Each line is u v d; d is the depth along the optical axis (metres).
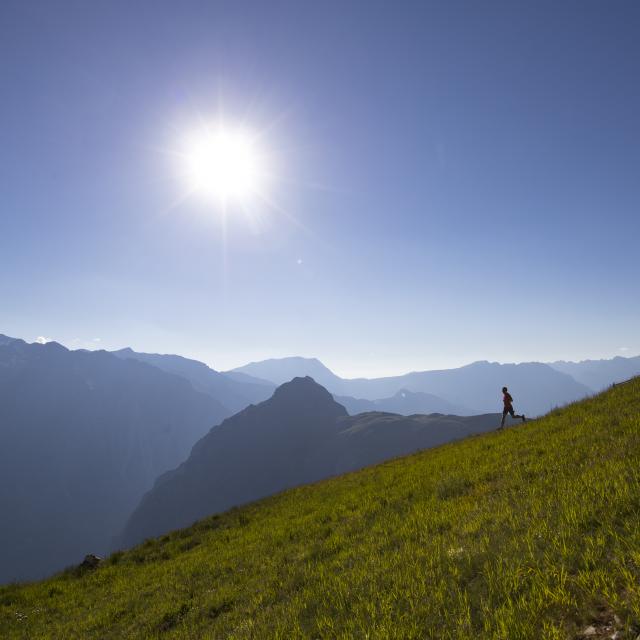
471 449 19.39
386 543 10.34
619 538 6.16
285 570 11.48
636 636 4.41
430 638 5.65
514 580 6.23
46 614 15.75
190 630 9.95
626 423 13.16
